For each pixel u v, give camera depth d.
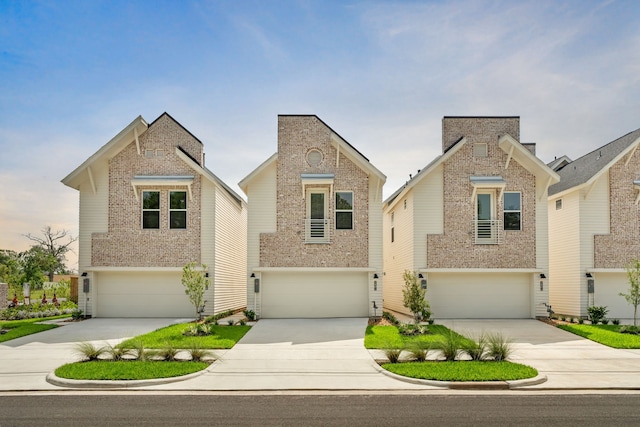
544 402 10.62
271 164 23.95
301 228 23.67
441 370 12.95
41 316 26.27
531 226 24.02
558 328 21.03
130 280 24.09
